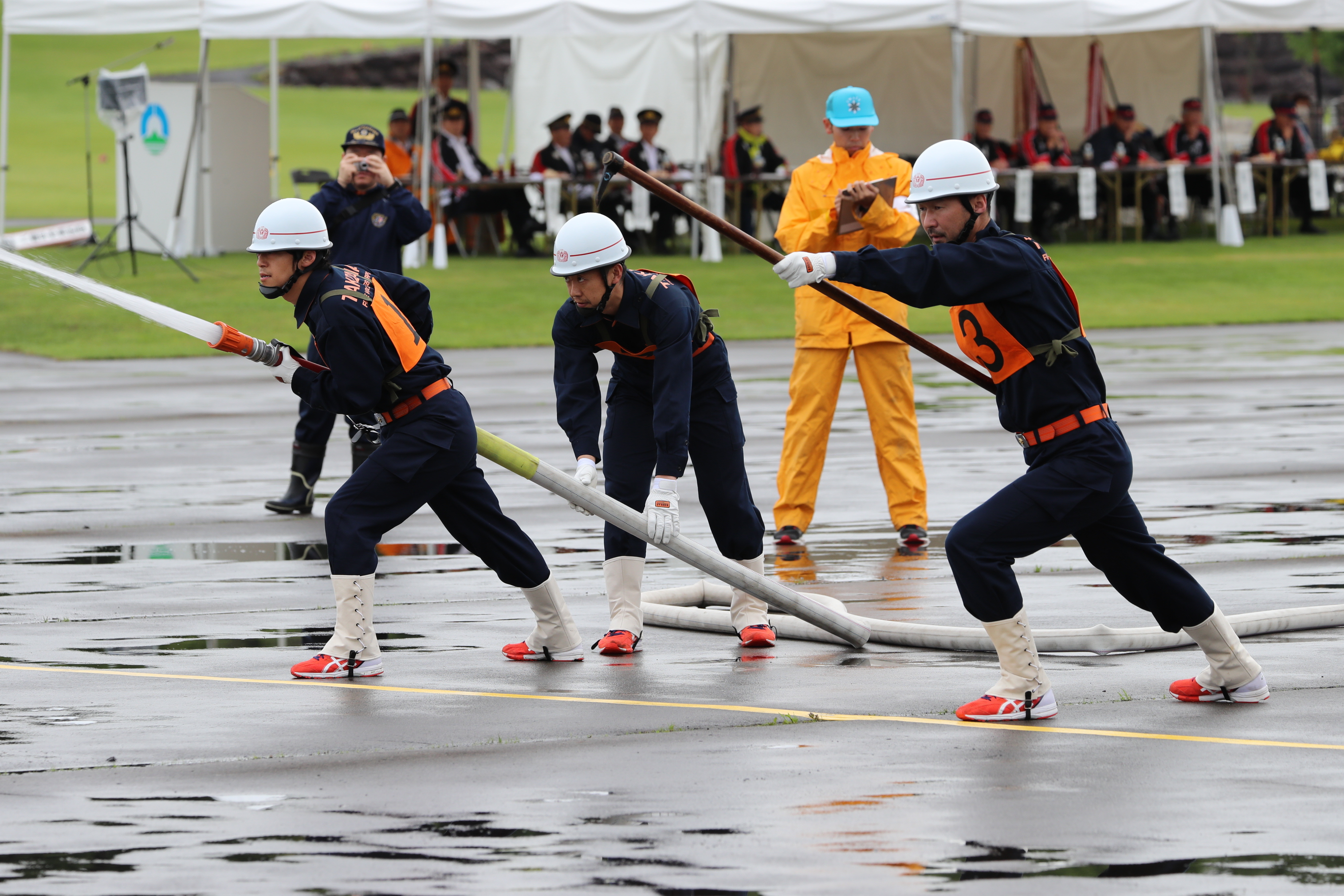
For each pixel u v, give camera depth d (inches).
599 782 625.3
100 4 3262.8
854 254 688.4
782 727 708.7
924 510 1154.0
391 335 789.2
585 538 1184.2
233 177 3740.2
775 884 514.9
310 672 798.5
